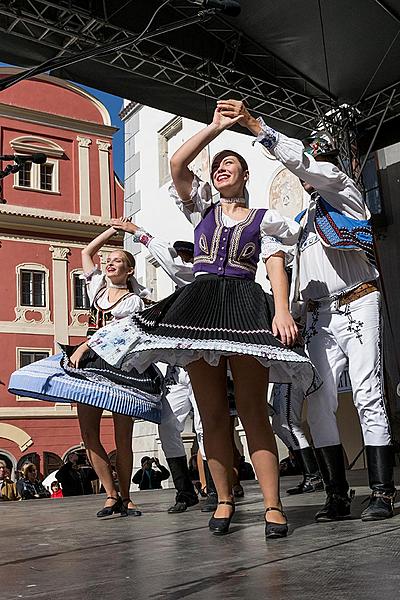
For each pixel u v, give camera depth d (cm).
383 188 1030
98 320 396
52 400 358
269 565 181
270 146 276
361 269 292
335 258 294
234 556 200
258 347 227
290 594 144
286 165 279
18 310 2008
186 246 384
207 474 384
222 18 703
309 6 686
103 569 192
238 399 249
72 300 2089
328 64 781
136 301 385
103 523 335
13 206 2044
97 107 2242
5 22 652
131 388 362
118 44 500
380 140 867
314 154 321
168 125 1370
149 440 1325
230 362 252
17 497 1027
